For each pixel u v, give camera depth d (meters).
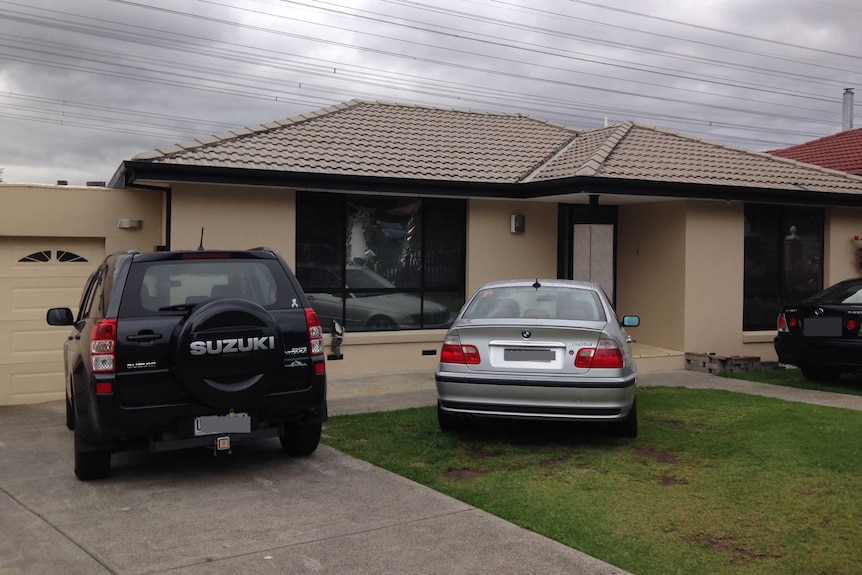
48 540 5.09
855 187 13.91
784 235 14.00
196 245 10.76
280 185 10.79
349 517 5.46
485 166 12.97
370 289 12.09
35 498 6.01
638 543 4.93
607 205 13.94
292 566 4.61
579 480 6.27
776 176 13.64
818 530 5.12
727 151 14.98
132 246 11.20
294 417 6.64
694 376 11.88
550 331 7.01
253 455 7.25
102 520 5.46
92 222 10.99
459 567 4.58
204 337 5.97
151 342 5.99
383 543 4.96
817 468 6.54
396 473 6.58
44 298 10.91
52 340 10.95
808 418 8.50
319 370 6.56
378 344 11.93
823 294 11.35
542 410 6.98
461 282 12.79
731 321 13.13
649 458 6.93
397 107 15.64
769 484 6.11
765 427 8.05
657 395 10.05
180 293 6.34
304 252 11.61
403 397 10.12
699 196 12.30
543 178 12.28
